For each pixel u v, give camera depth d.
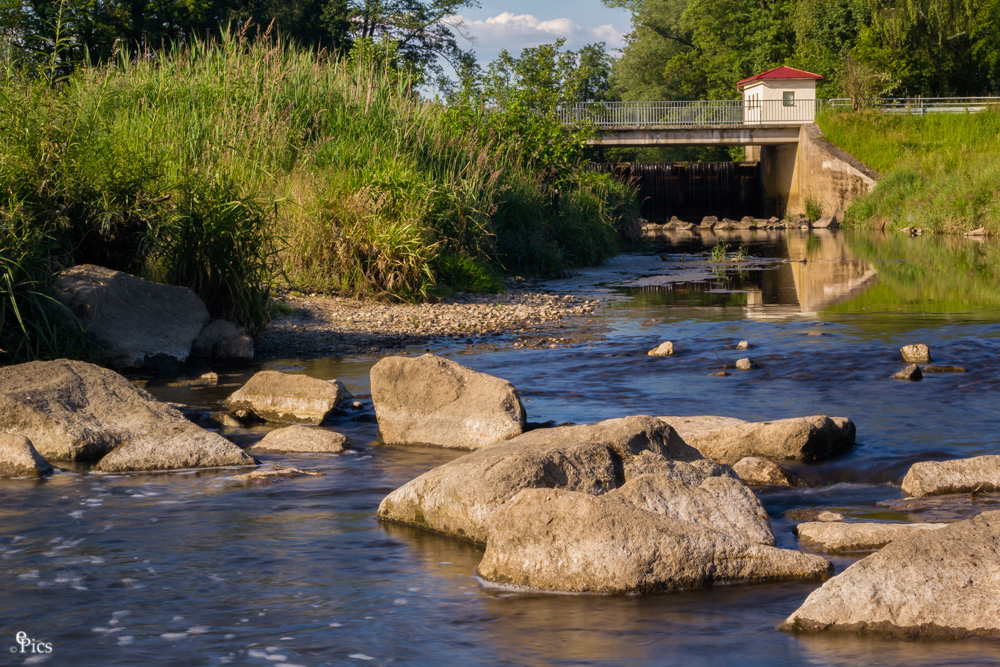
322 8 51.88
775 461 6.43
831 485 6.04
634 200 33.22
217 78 18.47
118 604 4.07
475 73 25.36
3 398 6.94
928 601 3.75
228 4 48.16
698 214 53.50
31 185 10.69
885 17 55.75
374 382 7.54
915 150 45.72
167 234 11.46
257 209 12.09
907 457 6.45
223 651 3.59
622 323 13.91
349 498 5.79
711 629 3.82
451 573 4.51
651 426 5.81
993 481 5.62
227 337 11.11
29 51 12.33
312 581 4.37
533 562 4.35
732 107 52.22
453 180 18.31
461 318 14.19
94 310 10.05
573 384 9.36
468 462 5.29
